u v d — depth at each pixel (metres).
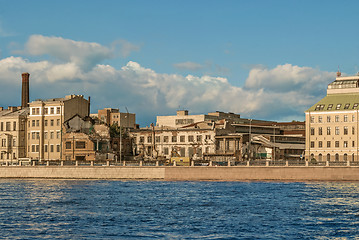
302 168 121.00
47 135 166.50
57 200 84.69
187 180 126.88
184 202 81.75
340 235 55.59
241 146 155.12
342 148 156.75
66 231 57.56
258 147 164.38
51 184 118.38
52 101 171.50
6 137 168.62
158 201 83.12
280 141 174.75
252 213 69.88
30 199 86.12
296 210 72.38
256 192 96.19
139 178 129.50
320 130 160.62
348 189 101.31
